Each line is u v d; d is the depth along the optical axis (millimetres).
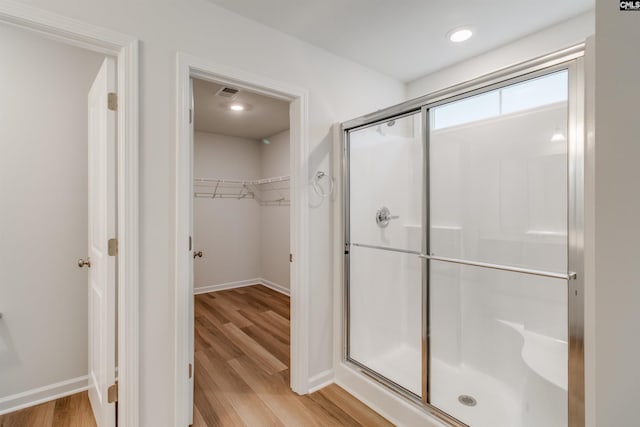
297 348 2076
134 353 1470
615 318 1000
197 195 4477
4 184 1855
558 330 1513
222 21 1723
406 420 1749
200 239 4523
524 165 1542
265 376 2293
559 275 1329
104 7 1380
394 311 2143
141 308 1495
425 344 1841
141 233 1489
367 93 2447
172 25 1563
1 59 1854
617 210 991
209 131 4480
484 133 1666
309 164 2094
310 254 2104
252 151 4996
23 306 1902
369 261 2246
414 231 2049
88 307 2086
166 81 1545
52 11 1264
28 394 1908
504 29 1961
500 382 1737
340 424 1781
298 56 2039
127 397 1465
